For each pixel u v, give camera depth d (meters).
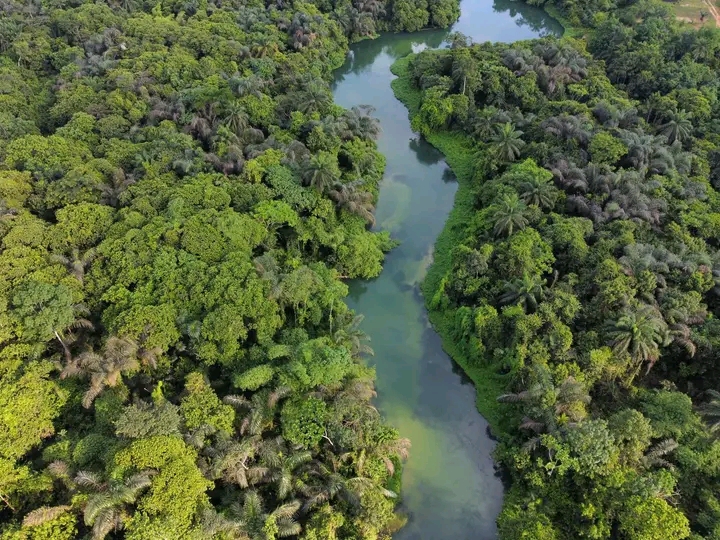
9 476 34.56
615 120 73.00
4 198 53.91
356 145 75.56
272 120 77.38
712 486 38.88
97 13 98.56
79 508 33.22
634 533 33.88
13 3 100.94
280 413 42.41
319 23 108.25
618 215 58.97
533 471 40.47
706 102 75.25
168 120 73.19
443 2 122.25
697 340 47.03
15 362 40.94
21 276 46.41
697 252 54.88
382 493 39.69
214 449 37.38
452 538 41.09
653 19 98.06
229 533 33.91
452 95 87.25
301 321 52.16
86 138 67.19
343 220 66.25
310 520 36.72
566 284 53.28
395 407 50.69
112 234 52.12
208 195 57.47
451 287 58.66
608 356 45.78
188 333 45.25
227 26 97.88
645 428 39.22
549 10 129.50
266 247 59.00
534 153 71.12
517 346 48.56
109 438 37.12
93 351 45.53
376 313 59.88
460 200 74.12
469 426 49.06
